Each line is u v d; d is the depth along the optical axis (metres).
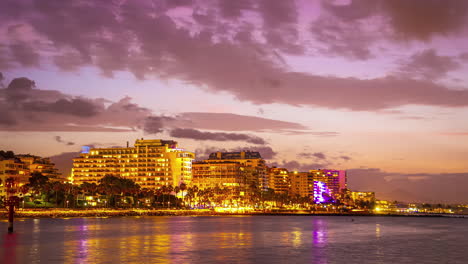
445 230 194.25
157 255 91.94
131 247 105.25
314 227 199.50
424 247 113.19
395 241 129.62
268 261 85.38
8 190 152.38
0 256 89.25
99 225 188.12
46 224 190.62
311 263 83.56
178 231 158.62
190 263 81.94
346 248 108.06
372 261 86.94
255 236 140.50
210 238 131.38
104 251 97.62
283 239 130.50
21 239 122.81
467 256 95.94
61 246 106.31
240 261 85.12
